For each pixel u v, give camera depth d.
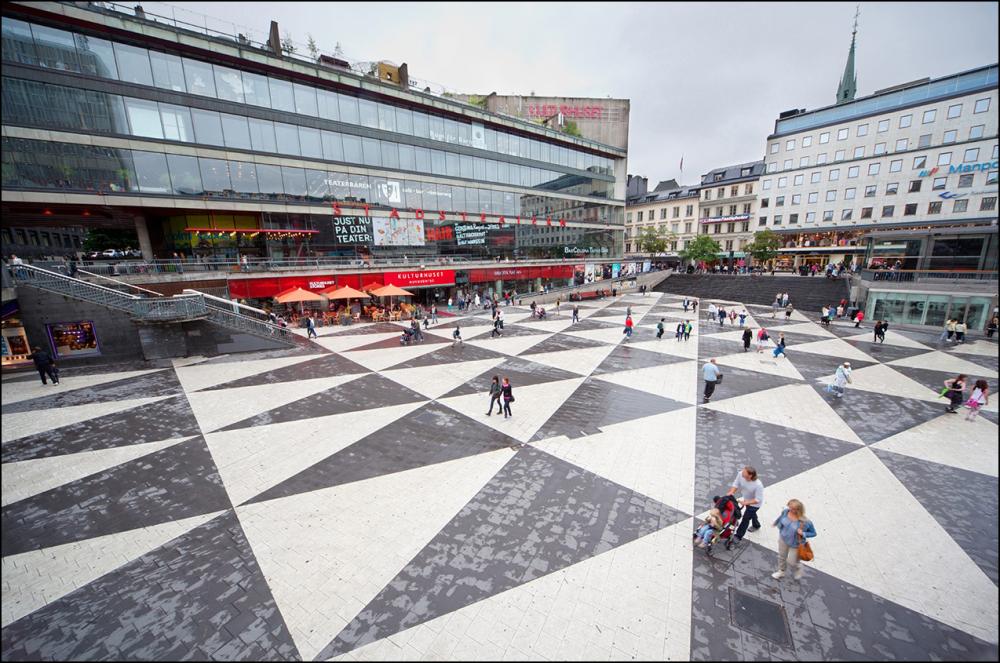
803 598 6.20
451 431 11.50
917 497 8.48
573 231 44.97
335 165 27.80
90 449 10.57
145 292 20.16
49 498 8.66
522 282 40.69
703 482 9.06
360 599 6.26
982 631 5.65
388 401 13.62
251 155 24.41
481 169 36.34
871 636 5.61
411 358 18.75
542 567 6.79
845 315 29.09
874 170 43.06
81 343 17.25
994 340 21.84
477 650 5.51
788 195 49.31
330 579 6.62
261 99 24.61
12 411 12.82
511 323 27.55
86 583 6.61
